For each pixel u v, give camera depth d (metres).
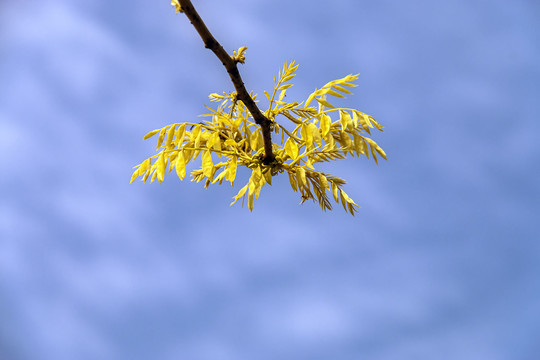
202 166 3.62
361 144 3.73
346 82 3.54
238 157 3.90
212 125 3.87
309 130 3.59
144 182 3.71
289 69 3.69
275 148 4.13
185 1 2.91
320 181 4.02
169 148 3.64
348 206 4.02
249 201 3.71
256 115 3.58
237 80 3.31
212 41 3.11
